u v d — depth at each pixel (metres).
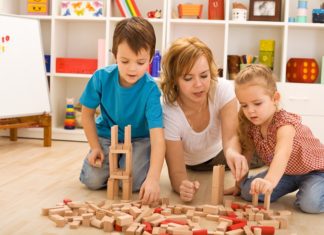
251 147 1.56
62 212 1.29
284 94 2.71
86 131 1.69
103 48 2.84
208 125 1.71
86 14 2.88
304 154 1.44
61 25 2.99
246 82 1.37
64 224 1.22
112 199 1.51
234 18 2.81
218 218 1.29
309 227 1.28
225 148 1.58
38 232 1.16
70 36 3.12
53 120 2.90
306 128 1.48
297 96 2.71
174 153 1.63
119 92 1.61
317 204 1.40
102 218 1.25
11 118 2.61
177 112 1.64
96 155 1.63
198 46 1.48
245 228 1.18
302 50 2.99
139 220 1.23
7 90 2.50
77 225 1.21
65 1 2.90
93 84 1.66
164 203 1.43
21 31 2.61
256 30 2.99
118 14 3.02
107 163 1.64
